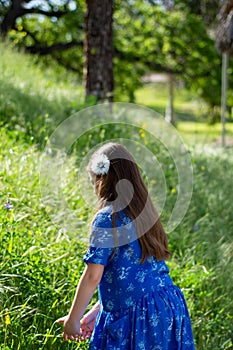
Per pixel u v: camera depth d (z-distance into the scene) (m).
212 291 4.82
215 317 4.74
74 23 15.14
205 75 16.73
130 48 16.05
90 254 2.93
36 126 6.84
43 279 3.87
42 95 8.32
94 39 9.45
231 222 6.43
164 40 16.19
